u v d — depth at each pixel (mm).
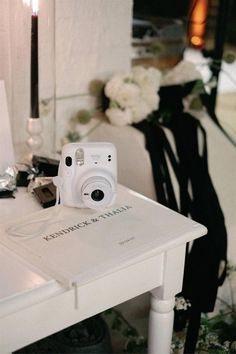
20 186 1041
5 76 1173
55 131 1336
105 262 789
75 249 819
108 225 889
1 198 993
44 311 781
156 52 1522
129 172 1337
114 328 1407
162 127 1355
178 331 1266
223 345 1243
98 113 1432
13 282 749
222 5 1485
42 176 1062
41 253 807
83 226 884
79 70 1348
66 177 917
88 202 902
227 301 1293
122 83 1340
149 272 902
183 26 1534
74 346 1178
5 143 1047
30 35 1115
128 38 1412
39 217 909
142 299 1331
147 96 1357
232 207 1257
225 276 1218
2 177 1003
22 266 785
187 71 1443
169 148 1286
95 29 1332
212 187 1243
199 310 1219
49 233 862
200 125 1375
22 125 1238
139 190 1310
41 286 744
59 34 1271
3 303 713
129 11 1383
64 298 797
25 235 853
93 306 845
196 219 1213
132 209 945
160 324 982
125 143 1330
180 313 1243
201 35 1547
